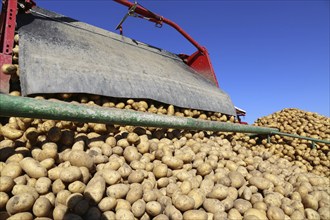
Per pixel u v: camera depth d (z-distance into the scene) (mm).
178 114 1709
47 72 1203
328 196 977
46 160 807
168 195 882
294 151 2133
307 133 2477
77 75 1299
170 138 1347
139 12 2295
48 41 1441
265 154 1543
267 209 850
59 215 670
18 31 1354
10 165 768
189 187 900
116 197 789
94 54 1586
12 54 1235
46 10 1926
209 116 1973
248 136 2158
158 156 1047
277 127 2746
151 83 1655
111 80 1431
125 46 2213
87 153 922
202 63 2666
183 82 1973
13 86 1209
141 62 1899
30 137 907
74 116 846
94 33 2092
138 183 859
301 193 987
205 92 2076
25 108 733
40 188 726
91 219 707
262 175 1139
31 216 665
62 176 737
